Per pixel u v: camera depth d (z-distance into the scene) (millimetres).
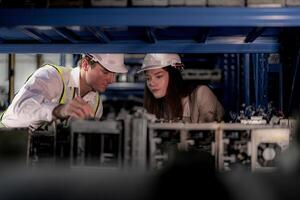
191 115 2758
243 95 3947
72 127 1655
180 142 1659
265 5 1653
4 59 7355
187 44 2422
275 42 2428
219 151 1641
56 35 2322
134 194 1532
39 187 1560
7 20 1628
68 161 1717
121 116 1692
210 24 1609
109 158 1681
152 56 2723
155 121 1737
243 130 1682
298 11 1592
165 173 1612
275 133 1615
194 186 1566
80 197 1514
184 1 1656
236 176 1606
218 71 4602
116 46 2400
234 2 1654
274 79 2928
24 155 1730
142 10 1619
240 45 2445
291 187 1546
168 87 2756
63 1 1659
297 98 2084
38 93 2176
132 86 5258
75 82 2525
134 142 1616
